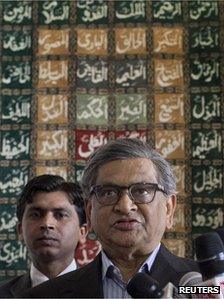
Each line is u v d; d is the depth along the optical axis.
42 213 2.37
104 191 1.40
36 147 5.07
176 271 1.41
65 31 5.34
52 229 2.32
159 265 1.43
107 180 1.39
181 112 5.10
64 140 5.08
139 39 5.29
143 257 1.42
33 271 2.34
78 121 5.11
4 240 4.87
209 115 5.08
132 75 5.20
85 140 5.07
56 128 5.11
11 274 4.78
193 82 5.17
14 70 5.25
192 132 5.05
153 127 5.07
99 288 1.39
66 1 5.41
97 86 5.20
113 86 5.19
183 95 5.14
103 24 5.34
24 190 2.44
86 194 1.46
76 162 5.03
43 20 5.37
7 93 5.19
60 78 5.22
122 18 5.35
